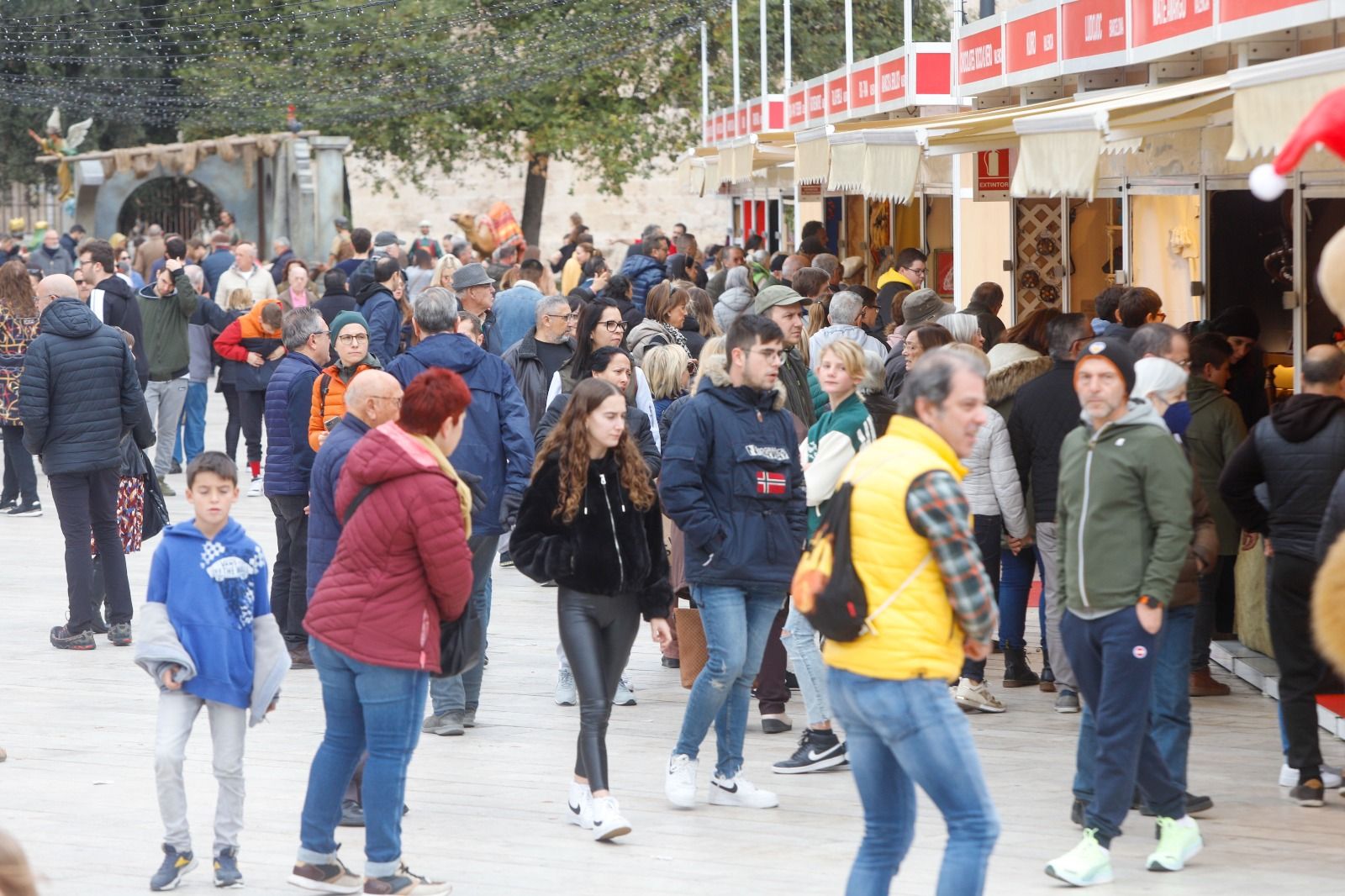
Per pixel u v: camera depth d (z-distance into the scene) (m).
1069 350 23.91
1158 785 18.22
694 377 32.38
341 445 20.78
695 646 24.38
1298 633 20.34
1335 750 22.83
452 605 17.06
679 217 130.75
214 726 18.00
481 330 32.12
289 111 97.50
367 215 129.50
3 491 45.38
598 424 19.12
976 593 14.24
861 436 22.36
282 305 48.69
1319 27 26.48
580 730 19.81
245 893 17.72
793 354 26.14
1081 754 19.11
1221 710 25.09
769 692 24.47
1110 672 17.53
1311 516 19.89
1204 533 19.42
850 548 14.40
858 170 34.56
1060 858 17.83
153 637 17.59
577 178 121.88
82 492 29.84
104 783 21.88
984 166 40.78
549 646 30.42
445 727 24.27
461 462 24.09
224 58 96.38
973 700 25.05
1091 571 17.59
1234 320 28.66
